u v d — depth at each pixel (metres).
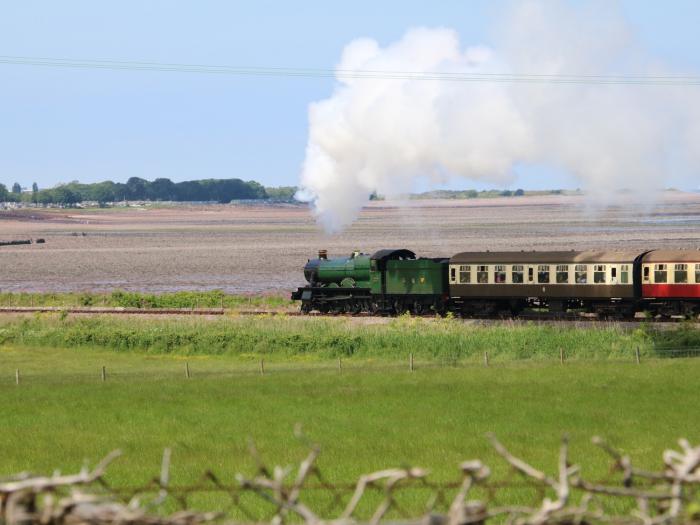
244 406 151.25
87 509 30.38
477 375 176.50
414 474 30.69
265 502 91.56
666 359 189.75
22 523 29.38
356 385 168.88
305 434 130.38
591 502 84.38
